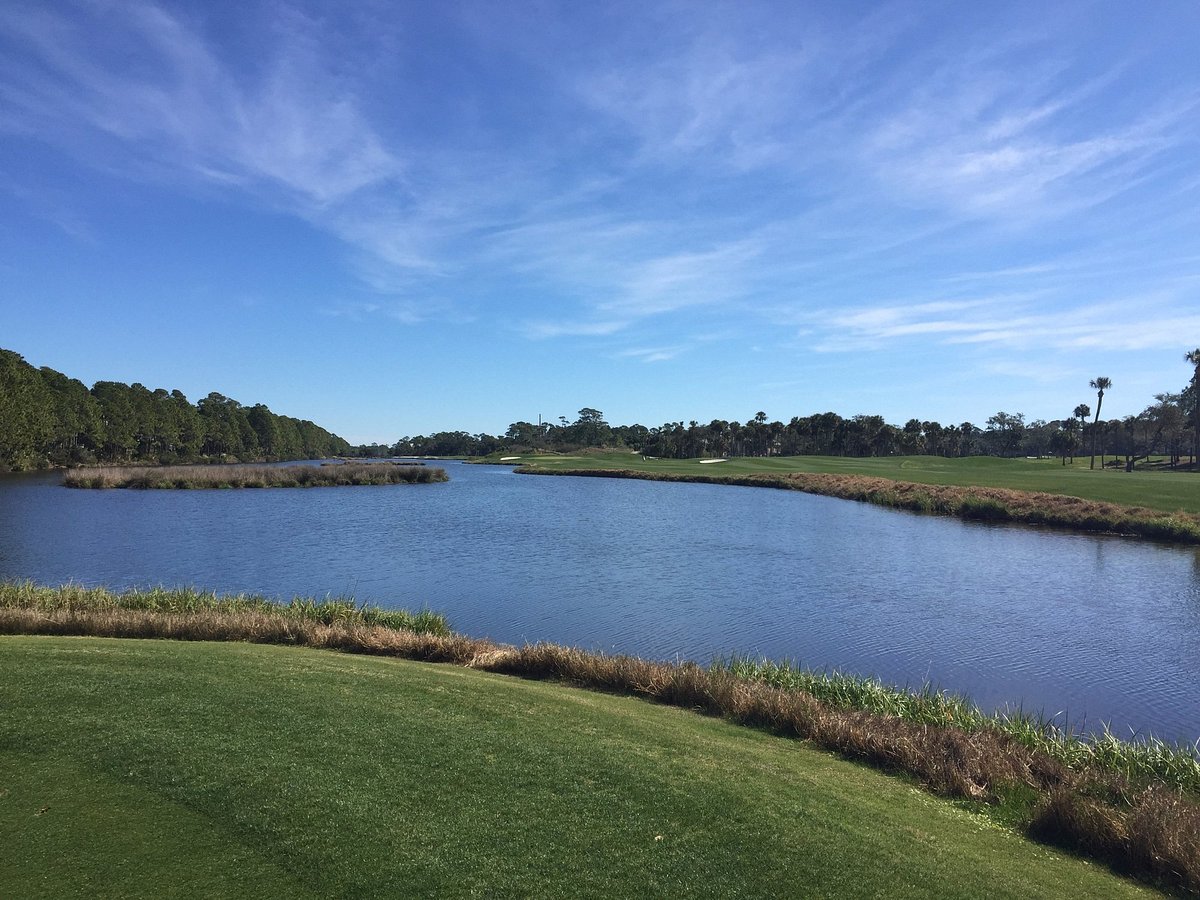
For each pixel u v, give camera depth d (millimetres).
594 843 5902
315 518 41188
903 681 14680
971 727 10453
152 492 56688
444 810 6285
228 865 5395
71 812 6000
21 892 4953
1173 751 10391
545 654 12469
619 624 18609
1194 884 5973
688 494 63438
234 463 125500
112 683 8852
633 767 7328
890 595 22547
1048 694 14141
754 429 152500
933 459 107750
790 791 7102
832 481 67625
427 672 10953
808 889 5461
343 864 5449
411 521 40375
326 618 15891
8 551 27719
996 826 7070
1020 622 19406
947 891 5559
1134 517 37125
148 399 109625
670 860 5723
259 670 9961
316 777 6699
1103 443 123312
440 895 5152
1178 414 106750
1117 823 6715
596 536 35094
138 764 6809
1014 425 166000
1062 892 5754
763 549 31547
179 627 13875
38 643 11273
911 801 7461
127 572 24031
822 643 17250
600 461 124438
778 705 10078
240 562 26281
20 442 75562
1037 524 40781
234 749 7184
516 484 76625
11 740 7176
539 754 7523
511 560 27812
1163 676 15141
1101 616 20141
